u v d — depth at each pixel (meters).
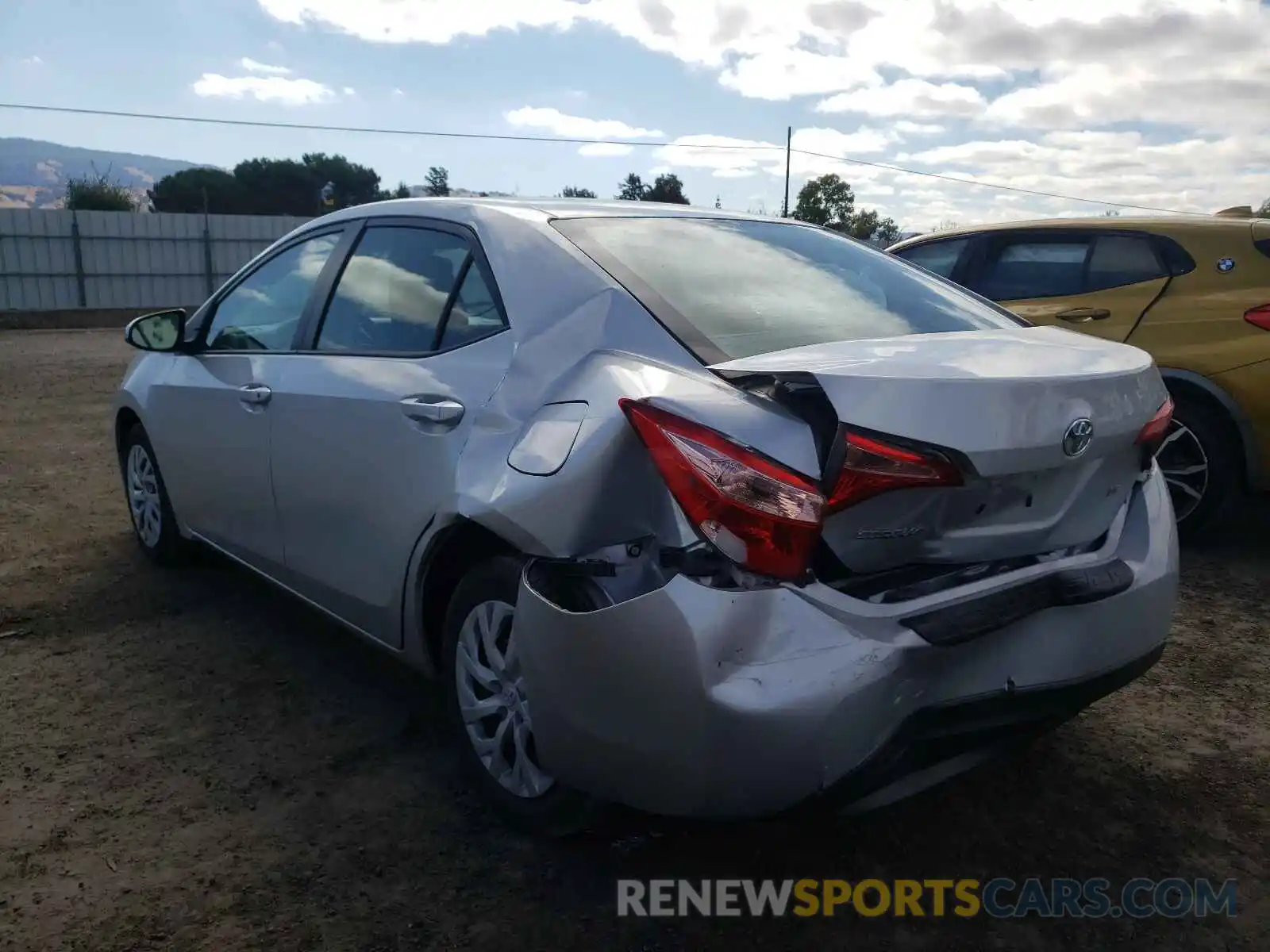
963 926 2.46
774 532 2.12
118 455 5.17
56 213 28.81
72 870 2.64
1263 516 5.89
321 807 2.94
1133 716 3.48
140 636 4.16
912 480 2.14
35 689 3.69
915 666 2.18
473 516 2.59
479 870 2.65
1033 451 2.24
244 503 3.89
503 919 2.47
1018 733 2.50
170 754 3.23
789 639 2.11
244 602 4.53
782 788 2.11
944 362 2.29
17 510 6.09
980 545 2.35
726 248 3.14
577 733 2.33
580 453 2.37
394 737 3.34
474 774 2.89
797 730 2.07
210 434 4.04
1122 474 2.63
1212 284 5.14
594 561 2.35
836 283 3.11
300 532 3.53
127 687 3.70
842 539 2.19
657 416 2.25
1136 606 2.56
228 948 2.36
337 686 3.71
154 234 30.27
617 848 2.75
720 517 2.13
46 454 7.92
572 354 2.62
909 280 3.36
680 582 2.15
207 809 2.92
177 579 4.81
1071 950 2.39
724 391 2.30
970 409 2.17
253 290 4.14
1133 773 3.13
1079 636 2.45
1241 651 4.01
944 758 2.34
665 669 2.14
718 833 2.82
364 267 3.54
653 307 2.63
